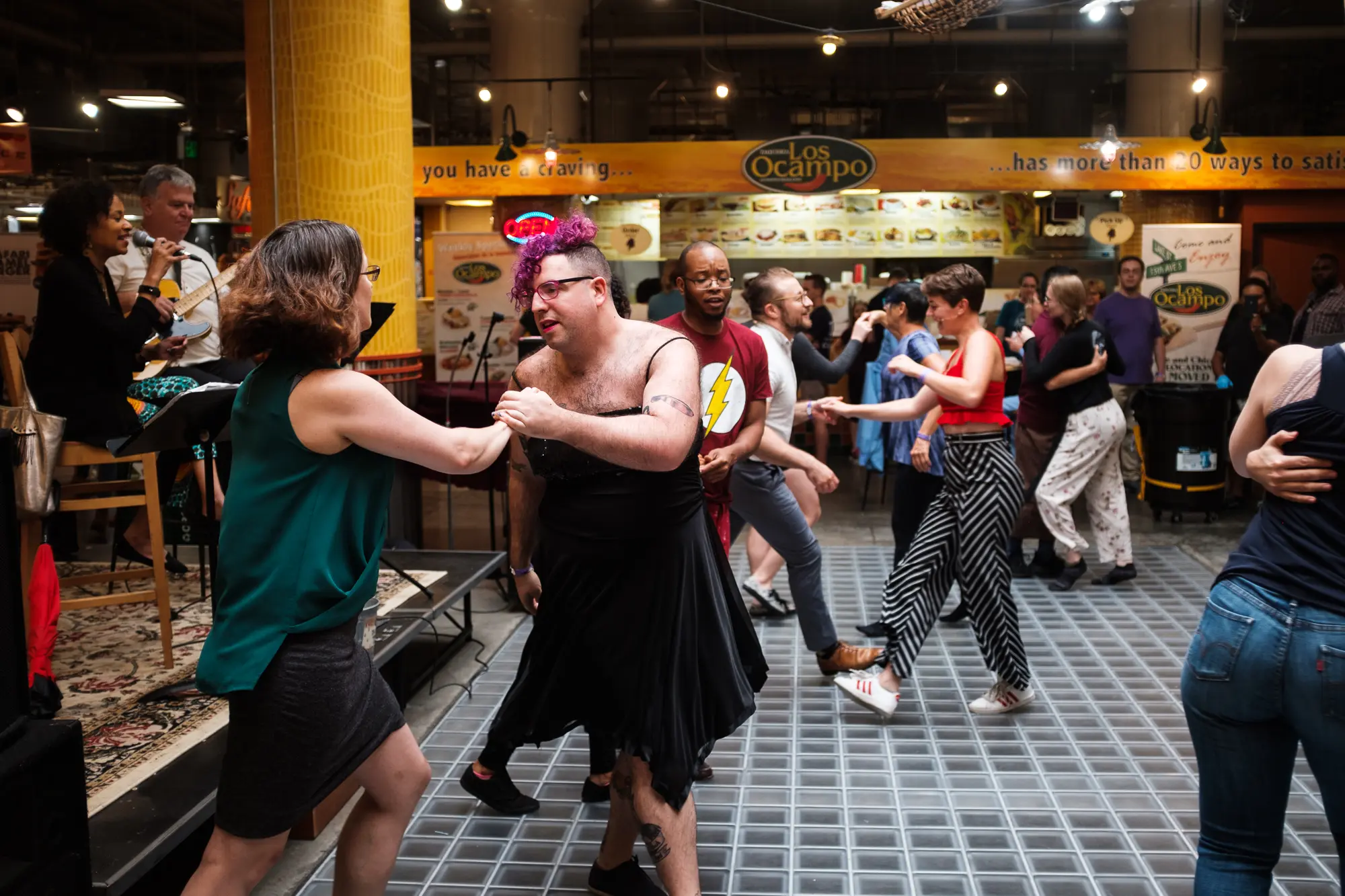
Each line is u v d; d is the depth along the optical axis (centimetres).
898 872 306
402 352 628
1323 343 257
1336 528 206
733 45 1585
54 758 204
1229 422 822
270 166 628
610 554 246
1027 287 995
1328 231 1213
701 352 359
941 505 421
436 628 553
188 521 531
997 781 366
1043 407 614
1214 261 1136
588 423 213
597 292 243
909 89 1605
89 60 1600
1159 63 1325
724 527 370
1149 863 309
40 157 1502
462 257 801
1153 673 473
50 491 328
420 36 1648
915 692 454
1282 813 222
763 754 392
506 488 616
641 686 244
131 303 452
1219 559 687
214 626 214
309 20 588
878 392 872
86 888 210
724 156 1198
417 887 301
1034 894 294
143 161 1559
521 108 1358
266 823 207
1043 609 577
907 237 1377
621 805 282
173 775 286
